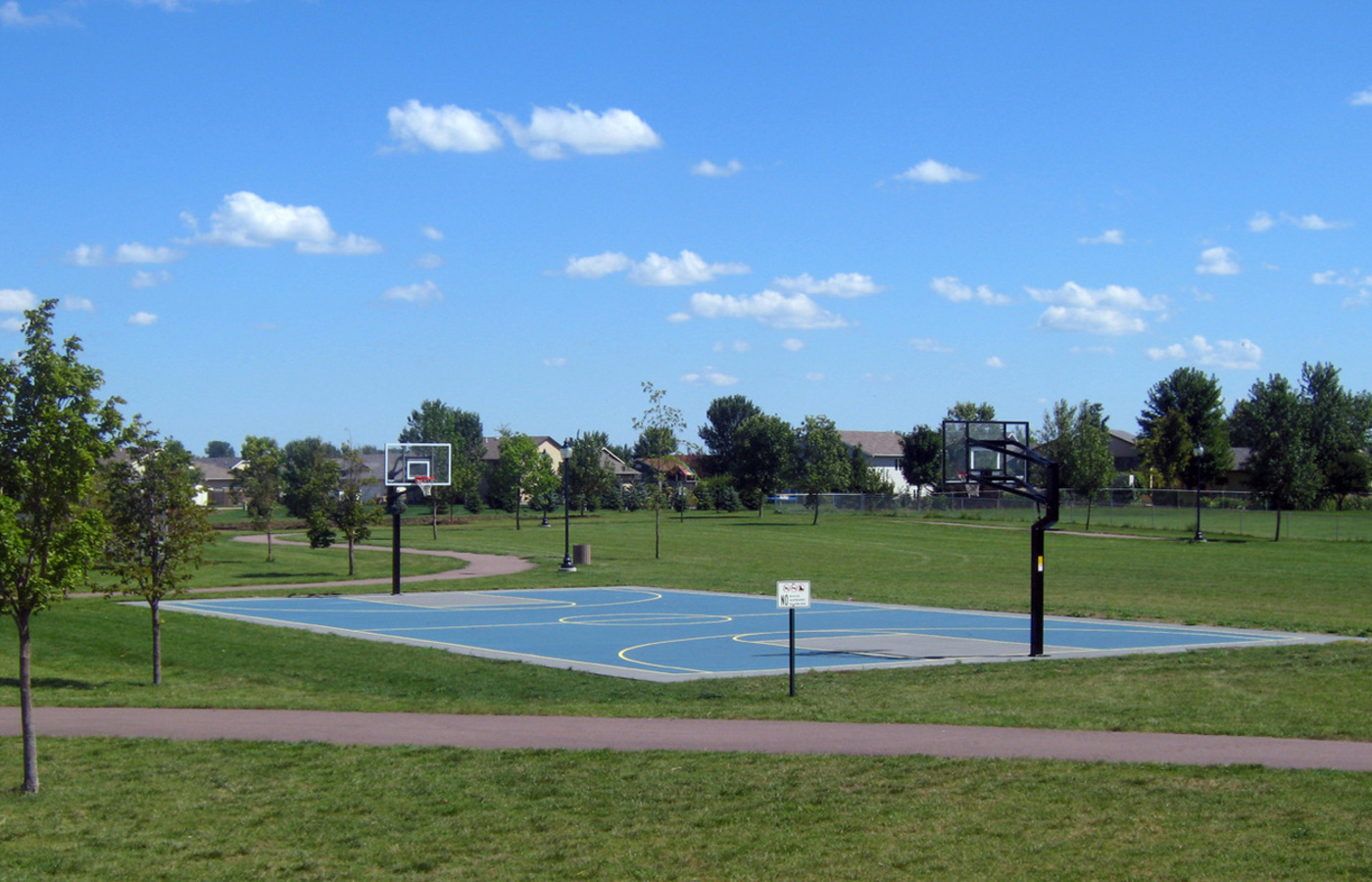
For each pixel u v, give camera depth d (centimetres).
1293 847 1005
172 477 2223
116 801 1217
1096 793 1189
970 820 1106
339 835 1101
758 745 1451
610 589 4209
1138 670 2189
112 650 2625
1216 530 7625
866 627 3098
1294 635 2897
